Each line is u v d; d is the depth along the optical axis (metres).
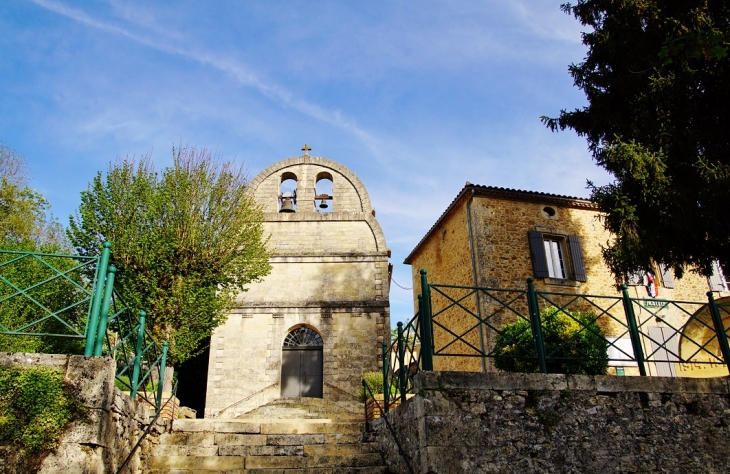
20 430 4.89
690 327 12.00
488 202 15.58
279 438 7.74
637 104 10.12
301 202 19.27
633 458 6.23
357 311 17.48
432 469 5.54
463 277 15.91
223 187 14.70
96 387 5.23
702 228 9.54
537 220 15.79
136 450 6.45
